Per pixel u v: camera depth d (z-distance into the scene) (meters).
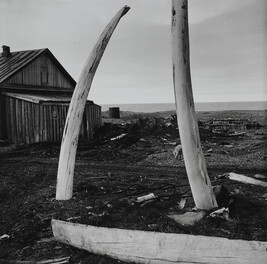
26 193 7.88
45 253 4.57
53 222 4.97
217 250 3.76
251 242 3.71
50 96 20.80
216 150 15.38
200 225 4.61
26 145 17.61
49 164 12.25
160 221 4.88
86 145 17.83
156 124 24.41
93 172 10.48
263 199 6.46
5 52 22.95
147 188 7.25
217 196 5.50
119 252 4.21
